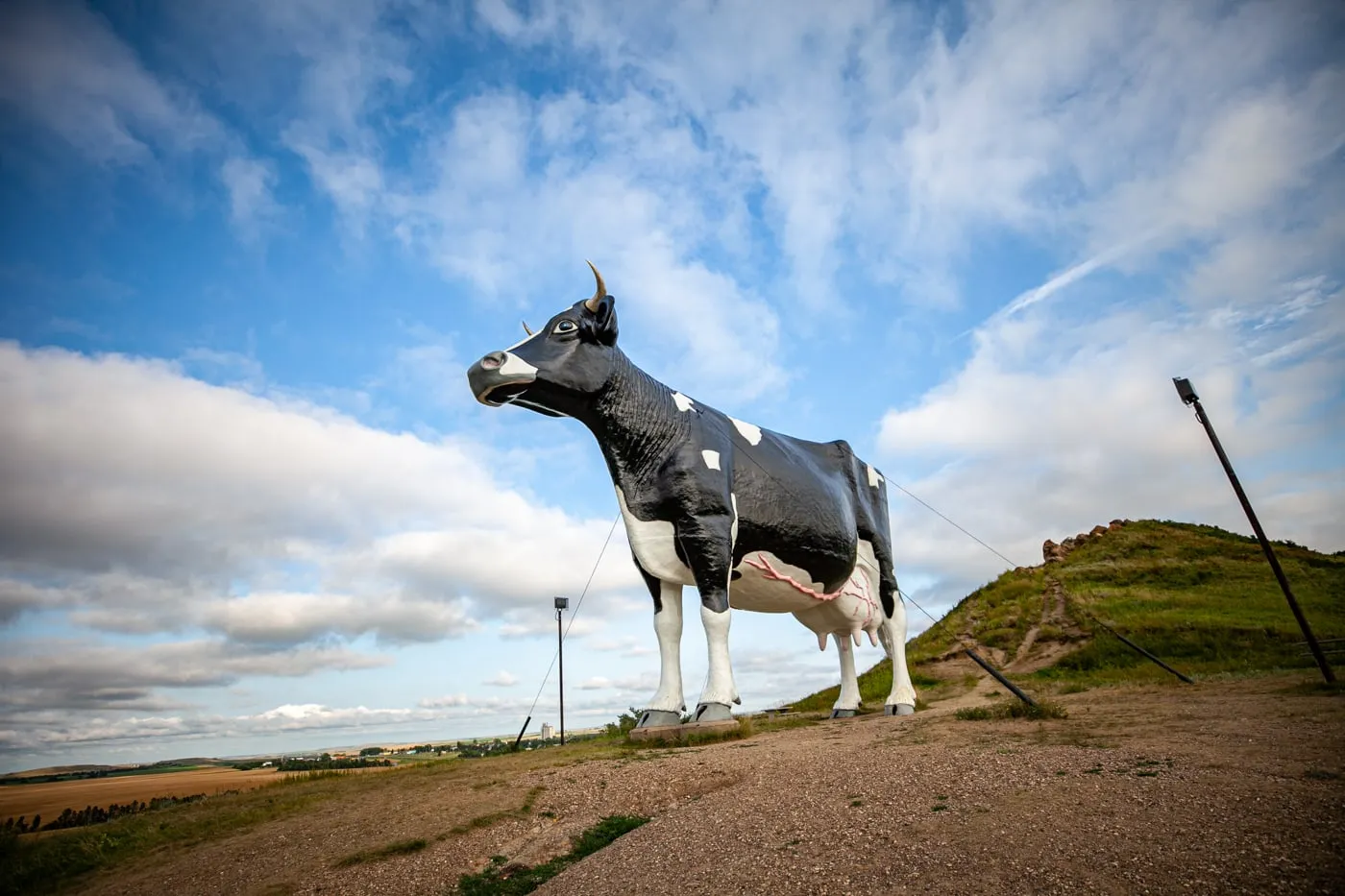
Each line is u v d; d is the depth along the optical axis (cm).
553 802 699
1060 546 3956
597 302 1128
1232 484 1246
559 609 1973
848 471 1406
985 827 489
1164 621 2345
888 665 2497
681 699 1125
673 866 505
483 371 1067
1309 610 2470
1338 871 382
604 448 1145
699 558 1078
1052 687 1548
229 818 780
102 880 662
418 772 924
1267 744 636
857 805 564
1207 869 398
